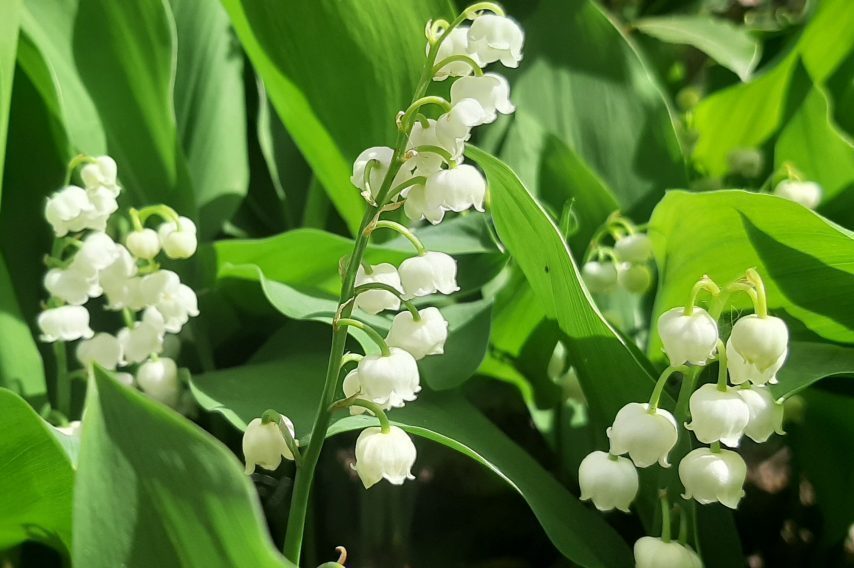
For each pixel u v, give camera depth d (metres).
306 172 0.35
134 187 0.31
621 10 0.46
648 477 0.25
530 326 0.28
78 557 0.20
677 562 0.23
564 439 0.29
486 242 0.29
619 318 0.30
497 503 0.31
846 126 0.34
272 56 0.30
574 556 0.24
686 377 0.23
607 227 0.29
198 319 0.30
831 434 0.28
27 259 0.29
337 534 0.30
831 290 0.25
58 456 0.23
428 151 0.21
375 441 0.22
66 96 0.29
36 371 0.27
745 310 0.26
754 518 0.31
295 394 0.26
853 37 0.33
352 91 0.30
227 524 0.20
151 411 0.20
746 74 0.34
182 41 0.33
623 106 0.32
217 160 0.32
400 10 0.29
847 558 0.30
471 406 0.28
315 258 0.29
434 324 0.22
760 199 0.24
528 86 0.33
